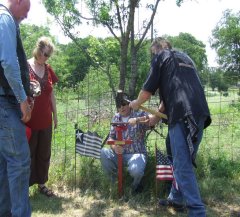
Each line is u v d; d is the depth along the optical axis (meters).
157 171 4.58
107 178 5.29
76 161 5.91
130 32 5.91
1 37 3.31
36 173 5.13
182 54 4.12
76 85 6.73
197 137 3.94
